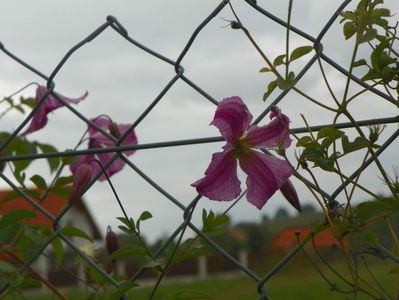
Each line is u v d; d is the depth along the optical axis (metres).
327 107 0.46
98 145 0.62
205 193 0.46
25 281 0.59
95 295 0.57
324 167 0.45
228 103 0.46
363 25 0.45
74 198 0.53
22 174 0.61
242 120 0.46
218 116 0.46
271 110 0.46
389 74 0.46
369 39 0.45
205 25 0.49
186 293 0.51
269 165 0.46
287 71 0.46
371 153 0.45
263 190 0.46
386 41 0.45
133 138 0.61
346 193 0.45
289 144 0.46
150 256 0.50
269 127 0.46
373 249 0.45
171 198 0.50
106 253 0.57
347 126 0.46
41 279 0.60
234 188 0.46
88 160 0.62
